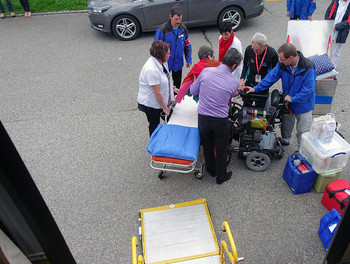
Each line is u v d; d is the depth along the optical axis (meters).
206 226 3.64
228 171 4.37
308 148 3.84
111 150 4.91
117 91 6.37
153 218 3.76
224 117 3.56
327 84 4.91
